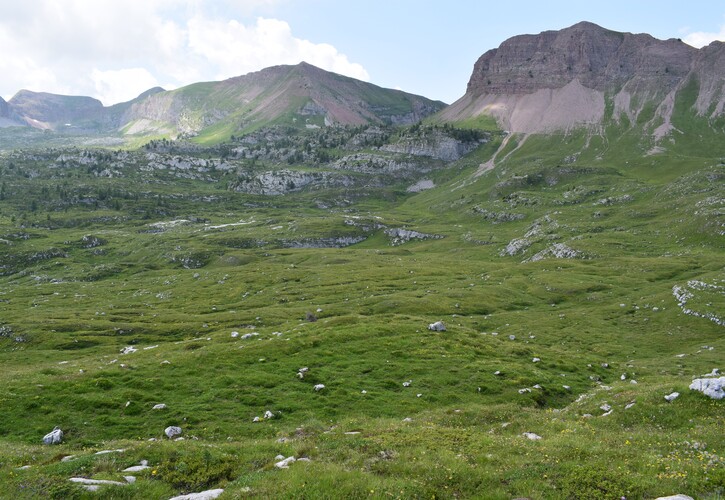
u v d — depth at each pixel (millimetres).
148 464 21797
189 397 36969
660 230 168750
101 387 38031
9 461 23219
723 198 168750
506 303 106000
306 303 119562
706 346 69750
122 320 109188
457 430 26281
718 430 23688
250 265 182625
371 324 58438
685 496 15328
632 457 19703
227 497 17141
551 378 44906
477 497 16891
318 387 38938
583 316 90750
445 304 104438
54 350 85875
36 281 186500
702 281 92625
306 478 18062
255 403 36031
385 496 16750
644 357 68312
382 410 35688
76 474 20531
